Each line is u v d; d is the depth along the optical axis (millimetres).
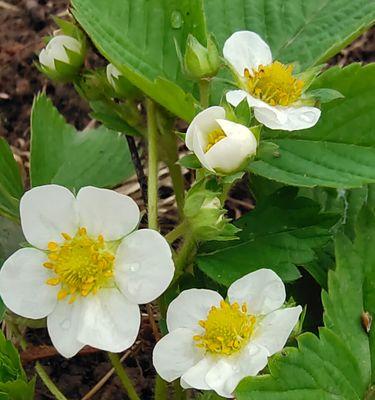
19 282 117
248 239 141
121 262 117
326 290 146
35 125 178
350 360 124
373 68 138
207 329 117
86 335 115
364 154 141
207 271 138
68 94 218
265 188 159
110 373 169
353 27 159
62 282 118
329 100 131
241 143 115
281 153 144
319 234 140
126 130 157
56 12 227
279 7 162
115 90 151
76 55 151
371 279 136
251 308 119
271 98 130
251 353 115
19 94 219
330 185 138
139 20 145
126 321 115
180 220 165
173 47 146
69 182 183
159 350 118
